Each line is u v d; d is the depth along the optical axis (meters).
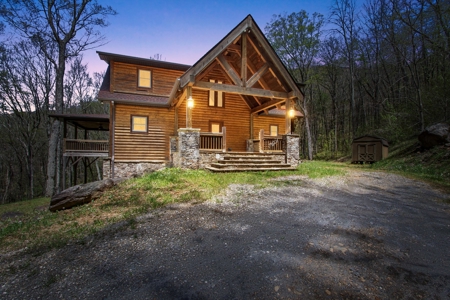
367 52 26.69
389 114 20.22
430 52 18.41
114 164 13.14
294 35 26.09
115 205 6.28
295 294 2.71
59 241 4.28
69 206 6.59
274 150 13.44
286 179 8.94
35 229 5.04
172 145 13.81
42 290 2.97
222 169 10.00
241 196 6.60
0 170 29.39
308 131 26.34
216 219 4.97
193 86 10.74
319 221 4.84
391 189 7.68
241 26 11.15
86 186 7.28
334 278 3.00
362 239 4.05
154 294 2.78
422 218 5.09
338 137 31.39
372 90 28.44
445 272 3.16
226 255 3.56
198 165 10.95
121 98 13.27
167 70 15.45
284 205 5.88
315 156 31.50
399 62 22.19
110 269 3.34
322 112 35.38
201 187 7.57
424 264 3.35
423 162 11.99
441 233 4.37
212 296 2.70
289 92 12.59
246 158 11.70
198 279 3.02
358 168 13.82
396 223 4.78
